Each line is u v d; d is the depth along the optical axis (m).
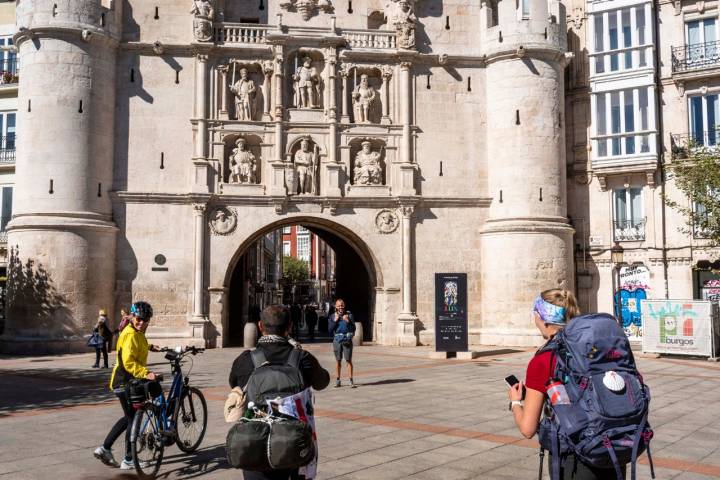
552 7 31.00
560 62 31.12
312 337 37.06
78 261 27.31
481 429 10.89
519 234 29.52
